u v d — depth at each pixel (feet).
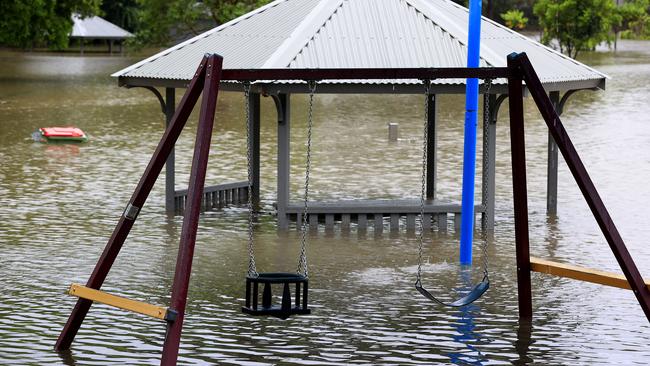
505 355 79.30
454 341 82.64
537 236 122.01
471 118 107.96
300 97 304.30
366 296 95.71
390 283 100.42
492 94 122.11
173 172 134.31
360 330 85.30
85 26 485.15
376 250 114.52
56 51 513.45
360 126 234.79
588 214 135.33
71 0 372.38
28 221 126.31
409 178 160.97
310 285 99.45
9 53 496.23
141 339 82.33
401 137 213.87
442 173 166.40
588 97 297.12
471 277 102.99
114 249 78.95
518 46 130.00
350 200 132.16
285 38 122.62
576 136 213.46
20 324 85.61
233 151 189.57
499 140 209.97
